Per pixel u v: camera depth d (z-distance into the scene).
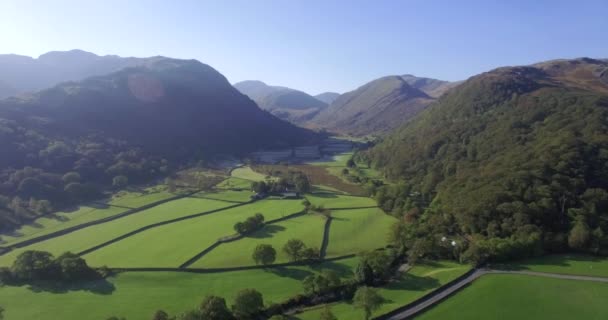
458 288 83.31
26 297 85.56
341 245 111.75
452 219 116.00
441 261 99.56
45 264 93.06
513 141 143.75
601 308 72.75
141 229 126.75
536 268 89.56
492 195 110.25
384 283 90.00
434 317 73.19
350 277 92.81
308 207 146.50
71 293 86.94
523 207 103.31
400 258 103.62
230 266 98.75
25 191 147.75
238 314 76.06
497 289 81.44
